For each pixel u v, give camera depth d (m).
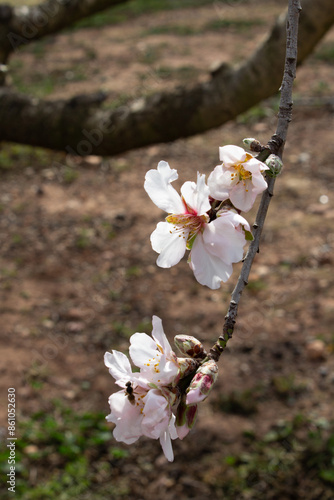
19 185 8.49
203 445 4.48
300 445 4.44
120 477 4.33
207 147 9.31
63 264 6.81
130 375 1.22
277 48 3.08
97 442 4.54
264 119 9.94
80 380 5.16
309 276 6.39
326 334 5.56
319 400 4.86
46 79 11.91
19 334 5.67
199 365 1.20
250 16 15.76
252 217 7.41
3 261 6.85
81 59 13.12
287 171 8.55
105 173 8.76
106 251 7.04
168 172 1.25
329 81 11.11
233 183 1.21
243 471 4.29
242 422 4.66
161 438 1.16
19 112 3.44
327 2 2.88
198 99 3.27
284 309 5.93
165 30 14.98
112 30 15.42
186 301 6.16
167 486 4.25
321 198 7.83
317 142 9.27
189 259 1.21
